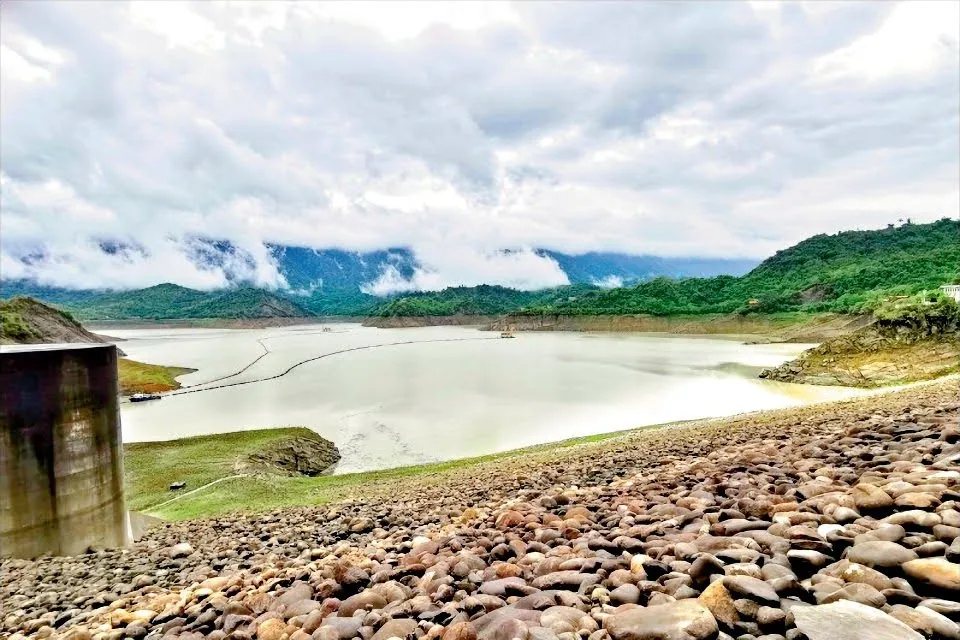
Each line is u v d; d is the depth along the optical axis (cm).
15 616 812
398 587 533
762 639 309
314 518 1436
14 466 1238
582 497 941
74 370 1312
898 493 494
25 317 10706
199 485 2717
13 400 1234
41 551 1268
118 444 1445
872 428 1032
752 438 1466
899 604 324
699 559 402
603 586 441
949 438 729
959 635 286
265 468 3162
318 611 500
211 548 1204
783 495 621
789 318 15525
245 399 5922
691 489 807
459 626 383
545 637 346
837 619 307
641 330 18638
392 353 11631
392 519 1201
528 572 521
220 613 568
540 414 4588
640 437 2683
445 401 5353
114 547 1399
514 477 1600
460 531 796
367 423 4484
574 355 10344
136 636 570
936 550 366
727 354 9981
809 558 397
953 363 5625
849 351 6350
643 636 328
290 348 13538
